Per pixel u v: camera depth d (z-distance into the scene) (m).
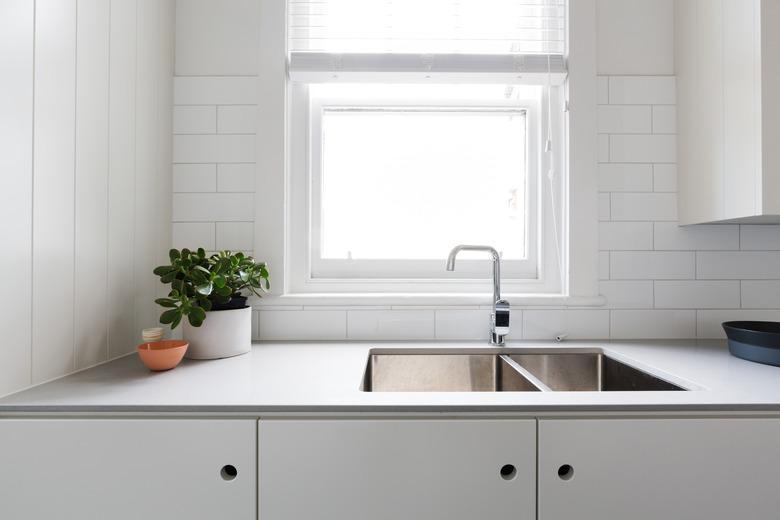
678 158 1.29
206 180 1.31
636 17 1.32
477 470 0.72
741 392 0.79
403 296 1.32
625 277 1.31
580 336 1.31
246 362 1.04
